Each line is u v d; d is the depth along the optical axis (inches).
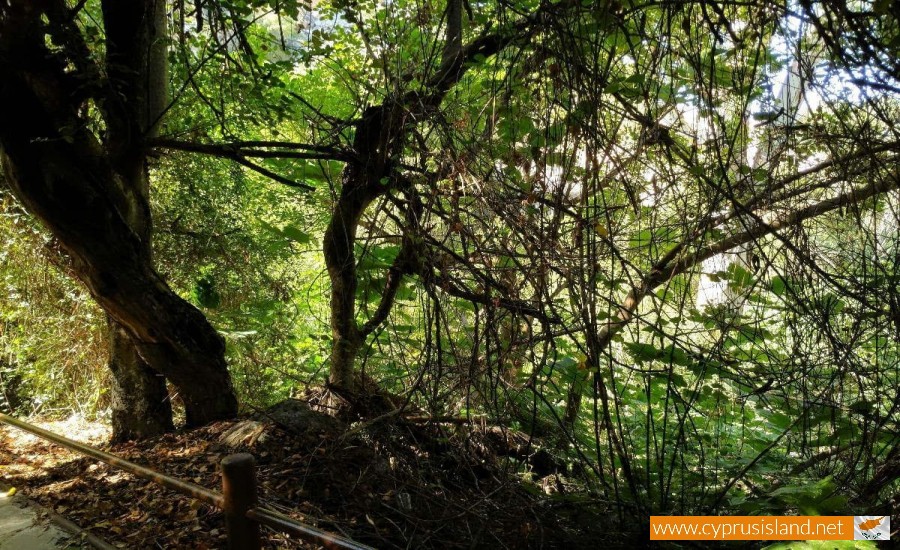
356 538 128.6
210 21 167.5
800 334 127.3
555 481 143.9
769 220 130.6
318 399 189.0
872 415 121.3
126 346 203.0
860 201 127.5
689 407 124.5
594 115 106.7
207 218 253.0
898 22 97.7
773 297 156.9
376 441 159.2
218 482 153.6
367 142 159.6
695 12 115.5
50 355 254.2
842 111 116.9
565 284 121.2
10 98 155.9
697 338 149.3
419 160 143.8
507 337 137.6
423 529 125.3
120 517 145.3
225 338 238.8
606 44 126.0
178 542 131.6
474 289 143.1
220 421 197.9
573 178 118.9
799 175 128.4
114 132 170.6
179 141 168.4
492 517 123.0
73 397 265.6
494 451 151.1
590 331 109.9
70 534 139.3
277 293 260.7
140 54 171.2
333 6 159.8
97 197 171.0
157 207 243.9
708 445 155.4
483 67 158.1
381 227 164.1
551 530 119.4
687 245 119.2
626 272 113.9
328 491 145.6
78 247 175.0
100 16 230.2
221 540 131.9
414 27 155.9
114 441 204.4
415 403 157.4
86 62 152.9
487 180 119.1
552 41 114.7
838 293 118.3
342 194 167.6
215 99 207.5
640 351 131.3
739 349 140.9
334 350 182.5
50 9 147.2
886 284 125.6
